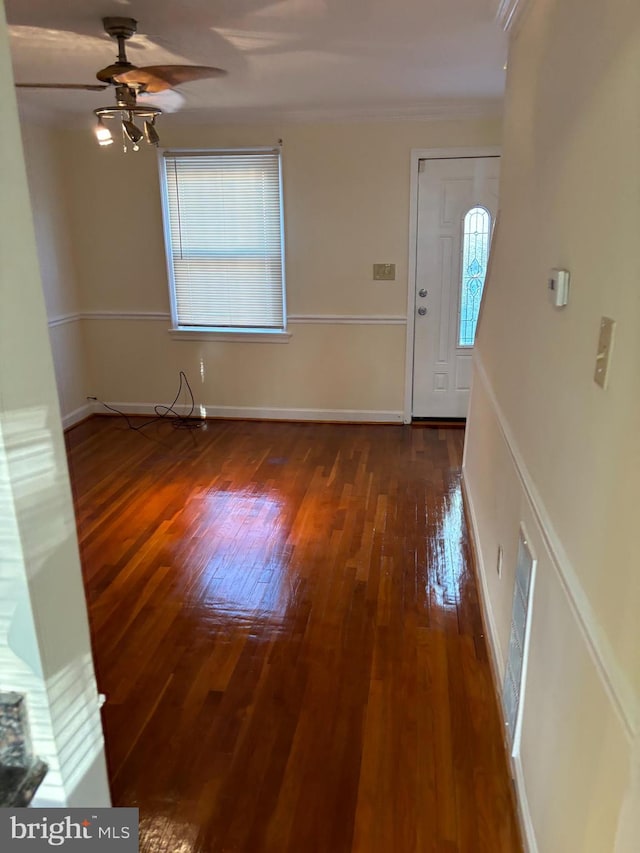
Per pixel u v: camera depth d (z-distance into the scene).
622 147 1.08
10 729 0.97
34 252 0.89
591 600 1.16
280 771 1.84
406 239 4.64
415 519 3.41
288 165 4.58
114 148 4.72
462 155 4.43
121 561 2.98
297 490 3.80
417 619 2.54
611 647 1.04
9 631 0.93
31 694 0.96
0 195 0.82
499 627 2.22
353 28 2.59
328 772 1.83
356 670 2.25
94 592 2.73
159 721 2.03
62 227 4.85
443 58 3.06
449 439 4.69
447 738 1.95
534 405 1.82
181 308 5.04
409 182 4.52
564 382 1.46
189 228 4.83
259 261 4.83
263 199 4.68
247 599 2.68
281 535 3.23
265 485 3.88
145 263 4.96
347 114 4.38
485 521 2.77
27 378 0.88
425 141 4.43
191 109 4.27
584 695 1.17
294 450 4.49
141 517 3.45
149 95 3.82
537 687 1.57
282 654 2.34
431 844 1.62
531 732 1.61
